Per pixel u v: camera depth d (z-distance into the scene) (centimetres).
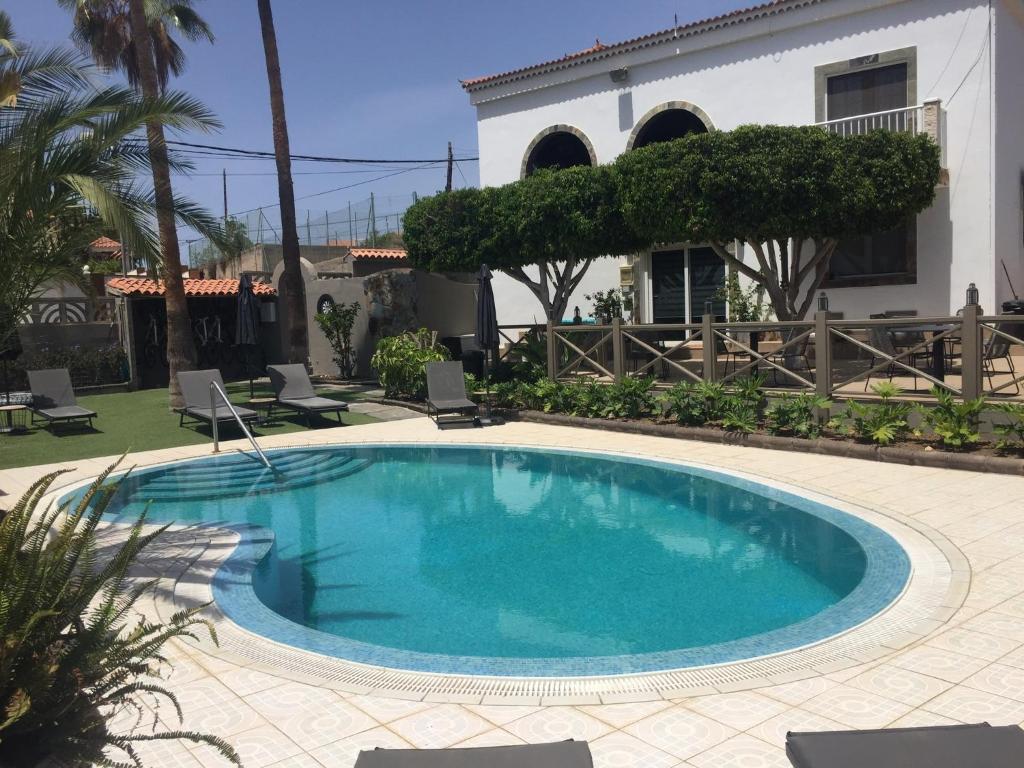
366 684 411
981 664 411
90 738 269
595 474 972
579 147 2161
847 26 1647
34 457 1129
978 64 1510
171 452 1148
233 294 2162
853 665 416
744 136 1286
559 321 1750
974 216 1539
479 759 242
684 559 663
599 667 436
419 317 1992
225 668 434
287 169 1791
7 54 780
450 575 636
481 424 1322
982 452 873
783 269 1500
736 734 346
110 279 2081
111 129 721
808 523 730
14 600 269
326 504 865
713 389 1131
